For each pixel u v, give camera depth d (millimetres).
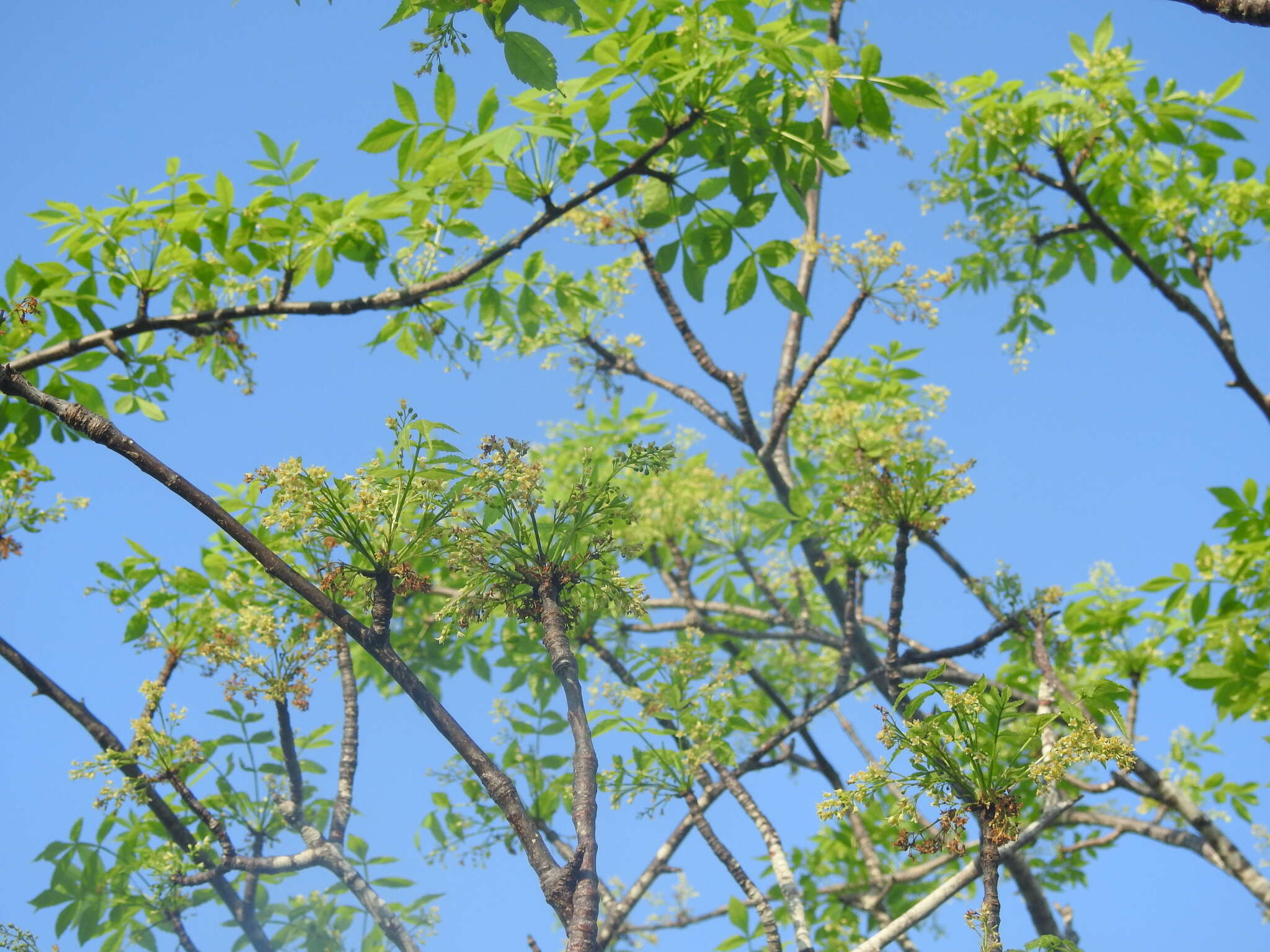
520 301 7211
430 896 6816
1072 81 8219
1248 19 3385
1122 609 7504
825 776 8234
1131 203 9414
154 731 5863
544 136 5059
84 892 6293
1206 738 8828
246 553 6688
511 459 4074
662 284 7555
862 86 4988
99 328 6359
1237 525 7109
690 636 6816
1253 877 6426
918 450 6176
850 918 8930
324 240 6105
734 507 9656
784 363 8719
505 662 8602
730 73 5059
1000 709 3641
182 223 5988
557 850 7281
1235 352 8430
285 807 6137
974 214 9500
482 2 3344
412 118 4770
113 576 6398
